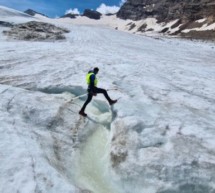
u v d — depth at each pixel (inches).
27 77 587.5
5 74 622.8
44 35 1761.8
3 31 1859.0
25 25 2011.6
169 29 7214.6
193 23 6614.2
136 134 343.0
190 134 342.0
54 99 463.2
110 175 304.0
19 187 247.1
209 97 518.6
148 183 282.7
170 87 550.6
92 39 1932.8
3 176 256.8
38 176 262.5
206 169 283.0
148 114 392.2
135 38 2484.0
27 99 434.3
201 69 918.4
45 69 646.5
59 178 267.0
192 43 2748.5
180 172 283.1
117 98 447.8
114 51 1194.0
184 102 464.1
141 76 620.4
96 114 446.3
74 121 405.4
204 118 398.9
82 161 332.5
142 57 1079.0
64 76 585.6
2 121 350.6
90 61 751.7
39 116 395.5
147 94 480.1
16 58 791.1
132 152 316.2
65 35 1968.5
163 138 333.4
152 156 305.3
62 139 361.4
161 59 1107.3
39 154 296.8
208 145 320.5
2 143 301.9
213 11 6412.4
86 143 368.2
